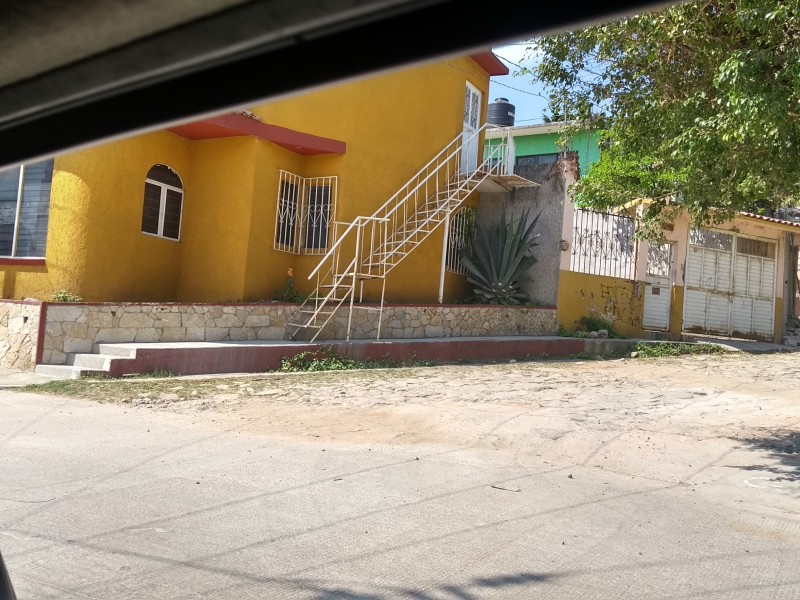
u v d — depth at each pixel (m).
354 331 14.34
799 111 6.86
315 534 4.86
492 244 17.62
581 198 10.86
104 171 12.85
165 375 11.22
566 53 9.34
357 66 0.95
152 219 13.94
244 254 13.74
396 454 7.26
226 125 13.13
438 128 17.02
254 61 0.99
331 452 7.24
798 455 7.75
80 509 5.18
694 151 7.41
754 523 5.59
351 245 15.04
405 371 12.73
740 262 20.67
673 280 19.36
